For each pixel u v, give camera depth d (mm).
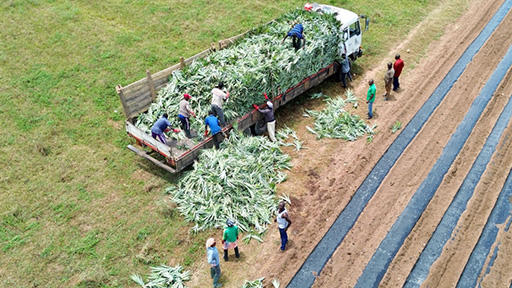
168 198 12523
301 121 15727
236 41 15859
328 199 12594
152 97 14000
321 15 16578
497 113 16047
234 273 10555
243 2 23266
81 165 13664
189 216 11844
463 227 11812
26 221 11852
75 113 15656
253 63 14102
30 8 21297
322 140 14906
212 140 13055
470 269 10828
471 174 13539
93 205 12328
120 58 18594
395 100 16766
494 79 17938
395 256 11016
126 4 22359
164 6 22406
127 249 11109
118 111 15883
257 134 14797
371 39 20688
